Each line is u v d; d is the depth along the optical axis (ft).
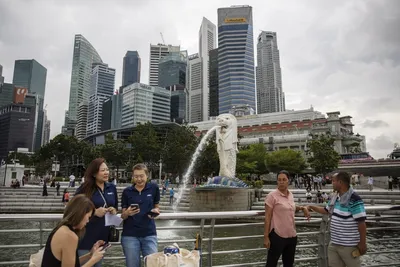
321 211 15.40
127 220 12.98
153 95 423.23
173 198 91.40
